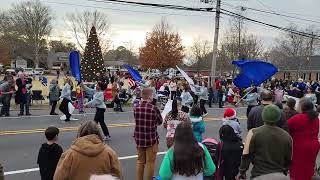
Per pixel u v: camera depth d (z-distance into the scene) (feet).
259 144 17.90
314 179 15.23
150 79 97.04
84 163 14.85
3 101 58.90
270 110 17.99
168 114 25.25
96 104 41.24
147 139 25.27
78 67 47.73
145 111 25.18
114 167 15.29
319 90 91.20
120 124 53.42
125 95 84.43
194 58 285.23
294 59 247.09
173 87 88.43
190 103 60.29
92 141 15.26
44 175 20.01
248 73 35.73
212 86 98.07
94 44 161.68
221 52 215.51
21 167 30.86
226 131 22.33
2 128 47.78
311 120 22.07
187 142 15.34
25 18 347.97
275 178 8.52
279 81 125.29
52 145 20.06
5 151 35.78
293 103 24.93
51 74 296.51
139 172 25.84
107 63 401.29
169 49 223.71
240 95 92.63
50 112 62.03
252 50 204.74
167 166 15.37
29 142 39.83
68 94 54.75
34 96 76.74
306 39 242.99
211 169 15.79
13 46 345.31
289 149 17.93
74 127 49.42
